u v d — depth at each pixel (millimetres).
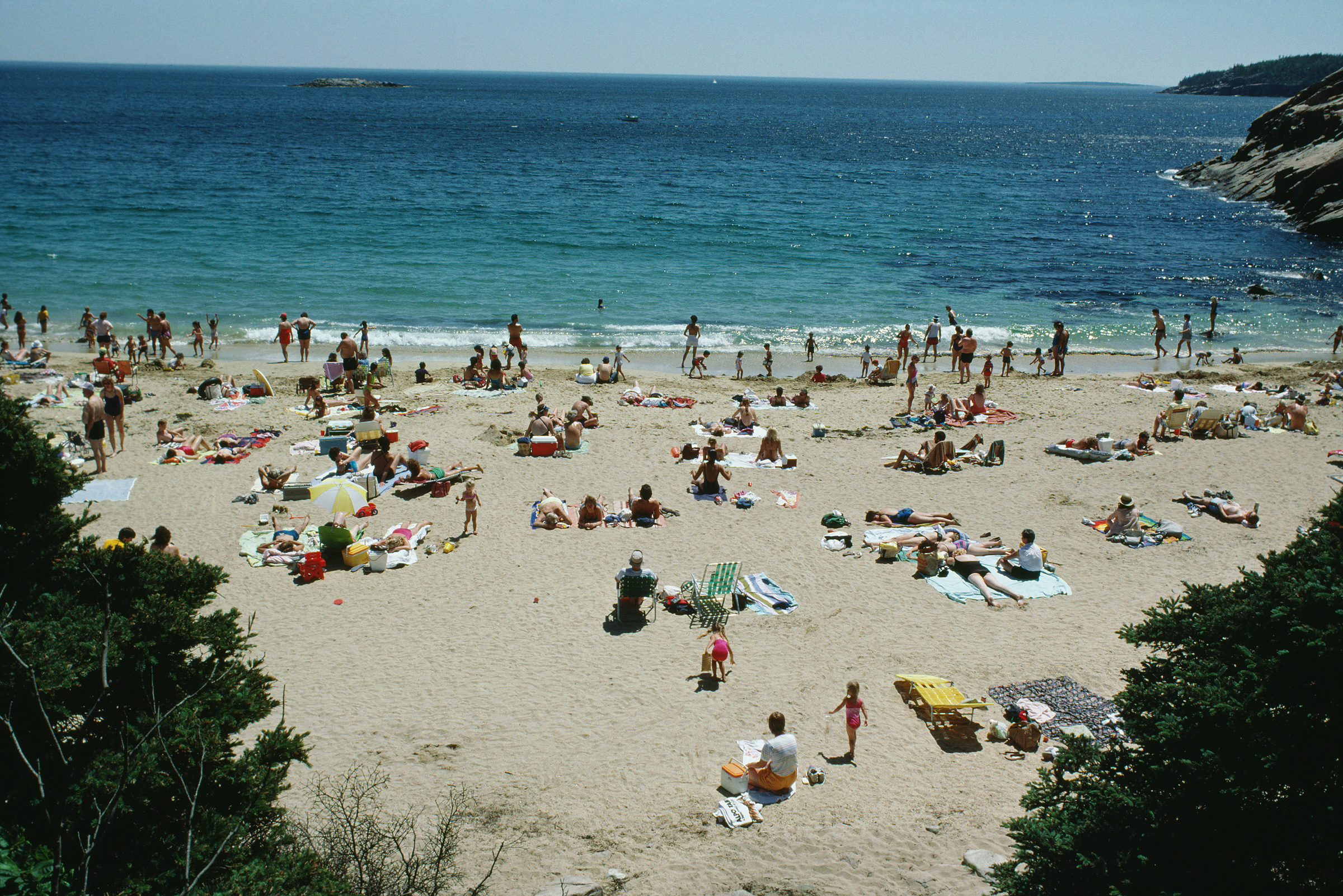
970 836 8945
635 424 22891
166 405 23469
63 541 7191
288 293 37094
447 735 10812
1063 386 27172
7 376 24234
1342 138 63281
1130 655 12523
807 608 13969
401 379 26734
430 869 8289
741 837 9008
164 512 17016
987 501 18125
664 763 10312
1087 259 49312
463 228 51875
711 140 130000
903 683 11758
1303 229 59469
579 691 11797
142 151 86125
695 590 13875
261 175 71562
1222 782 6758
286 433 21453
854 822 9227
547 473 19453
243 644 7762
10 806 5672
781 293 40219
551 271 42656
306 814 9156
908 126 181625
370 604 14070
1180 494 18375
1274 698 6879
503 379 25703
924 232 56594
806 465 20156
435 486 18359
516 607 14031
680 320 35719
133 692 6836
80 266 39438
